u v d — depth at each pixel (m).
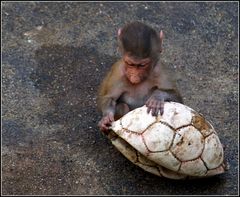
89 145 11.19
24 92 12.20
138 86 10.97
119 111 11.15
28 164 10.84
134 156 10.09
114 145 10.27
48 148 11.12
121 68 10.95
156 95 10.38
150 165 10.09
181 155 9.67
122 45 10.22
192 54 13.20
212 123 11.73
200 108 12.03
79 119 11.72
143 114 9.85
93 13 14.03
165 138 9.60
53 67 12.75
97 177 10.61
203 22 13.98
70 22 13.80
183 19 14.02
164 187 10.42
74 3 14.27
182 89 12.41
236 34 13.76
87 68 12.77
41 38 13.38
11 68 12.67
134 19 13.99
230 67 12.98
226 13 14.22
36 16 13.91
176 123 9.72
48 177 10.62
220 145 10.10
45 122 11.63
